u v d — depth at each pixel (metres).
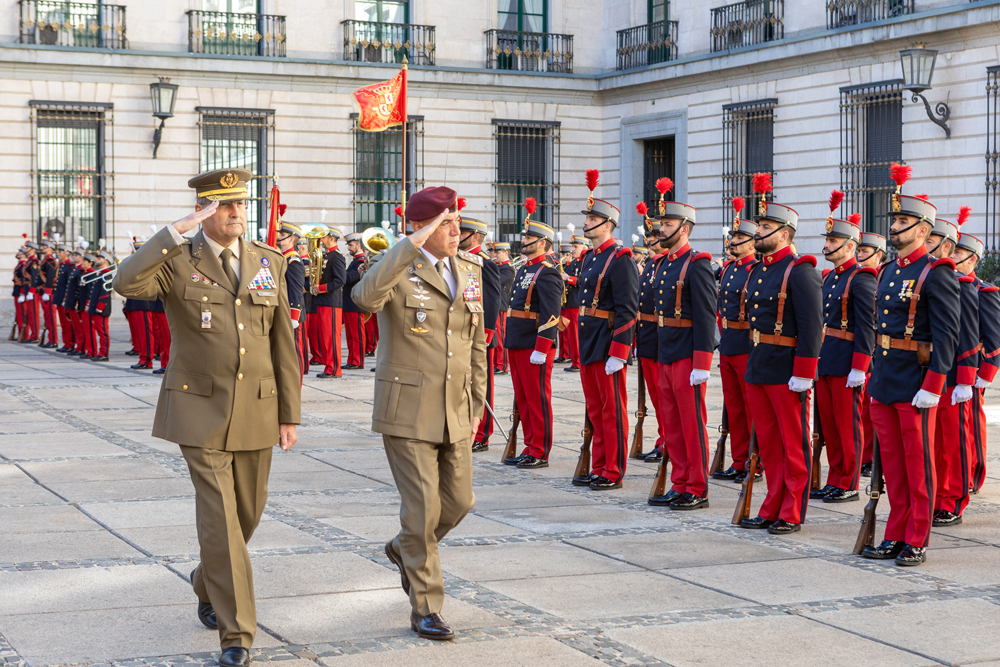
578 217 31.41
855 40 23.59
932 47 22.33
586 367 9.34
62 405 14.07
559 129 31.05
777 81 25.88
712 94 27.66
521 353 10.23
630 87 30.11
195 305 5.22
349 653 5.22
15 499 8.45
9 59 26.02
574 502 8.76
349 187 29.16
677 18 28.86
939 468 8.18
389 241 14.04
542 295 10.02
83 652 5.19
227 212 5.25
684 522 8.09
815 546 7.45
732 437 9.83
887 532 7.21
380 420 5.62
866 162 24.06
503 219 30.86
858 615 5.89
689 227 8.64
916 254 7.27
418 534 5.49
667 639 5.47
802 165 25.25
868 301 8.86
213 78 27.83
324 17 28.97
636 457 10.68
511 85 30.41
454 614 5.83
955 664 5.18
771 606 6.04
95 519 7.81
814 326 7.66
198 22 27.69
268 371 5.41
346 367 19.50
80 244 23.62
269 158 28.45
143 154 27.38
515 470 10.17
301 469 9.91
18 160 26.47
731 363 9.41
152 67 27.12
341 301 18.42
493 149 30.50
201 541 5.14
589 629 5.61
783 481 7.88
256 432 5.32
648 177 30.61
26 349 24.00
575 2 31.28
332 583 6.35
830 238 9.25
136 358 21.62
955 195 22.05
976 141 21.62
